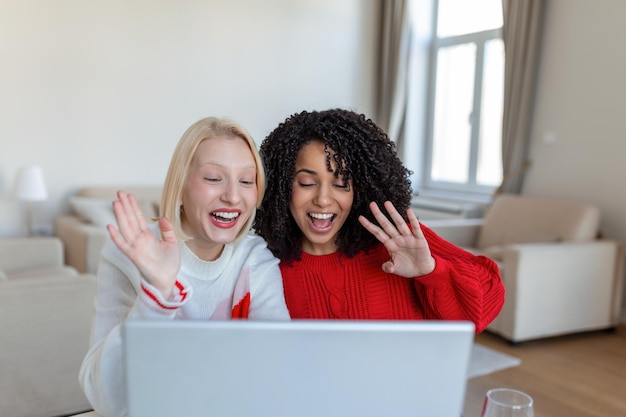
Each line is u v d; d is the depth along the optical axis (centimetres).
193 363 48
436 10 514
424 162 543
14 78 371
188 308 82
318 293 98
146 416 49
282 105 490
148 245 63
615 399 228
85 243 317
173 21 429
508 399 75
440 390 50
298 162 91
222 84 457
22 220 384
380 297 99
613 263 314
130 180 424
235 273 87
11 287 178
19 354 180
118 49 408
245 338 47
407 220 100
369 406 50
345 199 92
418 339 49
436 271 86
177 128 441
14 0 365
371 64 535
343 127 90
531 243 334
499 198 386
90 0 392
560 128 375
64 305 187
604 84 344
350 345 49
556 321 299
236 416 49
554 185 382
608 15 339
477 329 90
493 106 459
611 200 343
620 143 336
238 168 76
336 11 509
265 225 97
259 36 470
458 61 497
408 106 522
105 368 67
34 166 355
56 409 189
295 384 49
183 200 78
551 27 378
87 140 403
